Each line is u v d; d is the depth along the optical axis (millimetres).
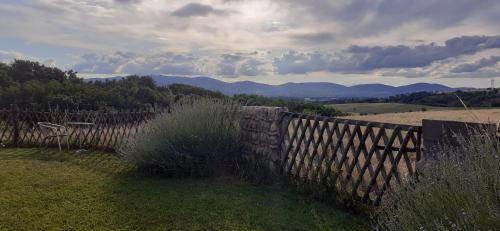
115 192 5395
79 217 4316
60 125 9906
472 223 2055
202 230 3930
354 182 4668
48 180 6094
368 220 4148
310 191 5148
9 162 7766
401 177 3932
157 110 8930
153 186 5762
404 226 2434
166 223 4125
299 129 5816
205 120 6758
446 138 3381
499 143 2586
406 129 3934
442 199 2367
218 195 5230
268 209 4590
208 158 6598
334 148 4938
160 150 6539
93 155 8977
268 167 6203
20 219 4219
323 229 3914
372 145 4363
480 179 2223
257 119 6707
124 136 9352
